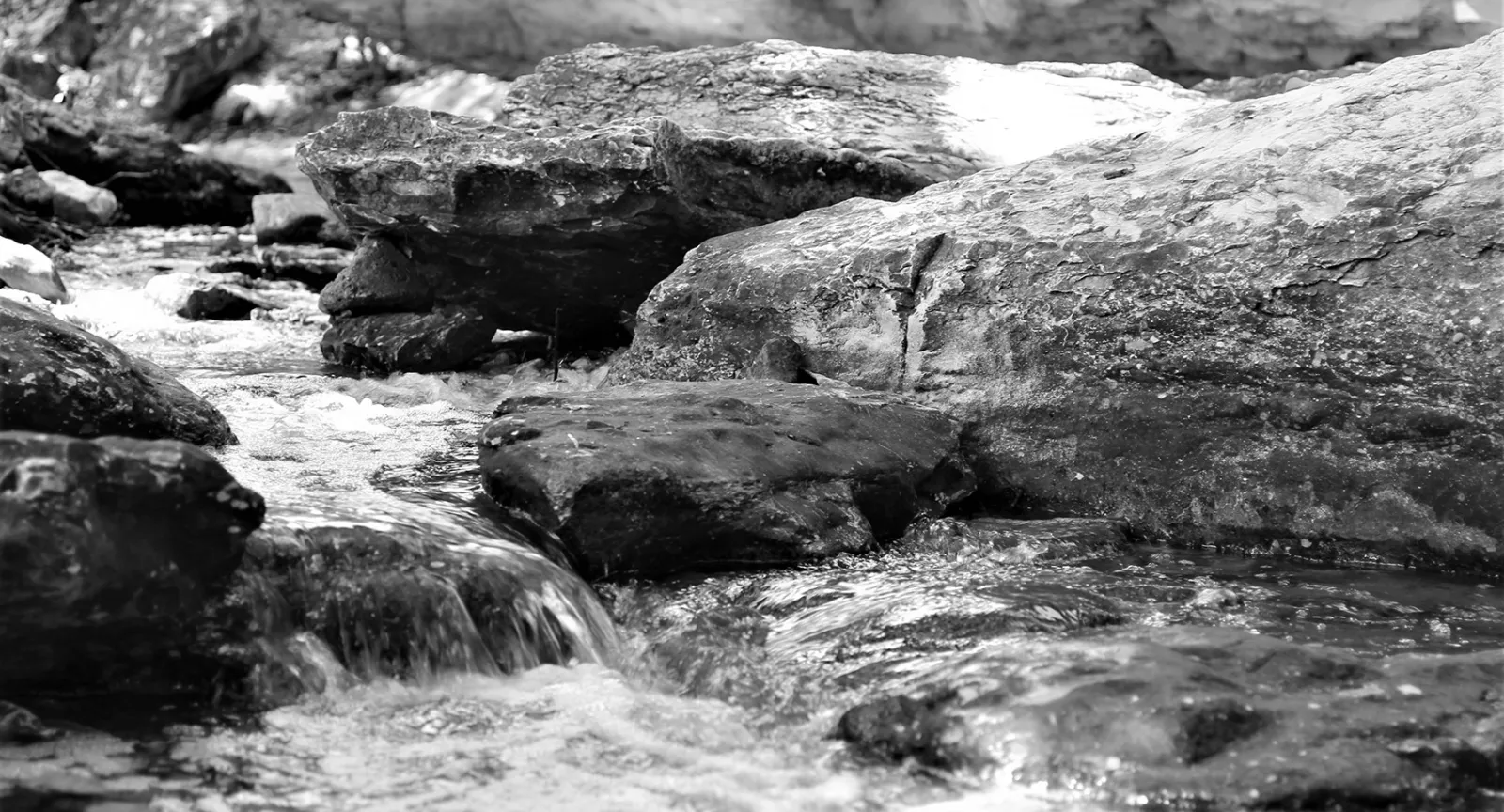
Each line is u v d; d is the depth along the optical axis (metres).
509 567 3.59
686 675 3.44
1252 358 4.64
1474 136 4.63
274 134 22.19
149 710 3.04
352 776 2.80
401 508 3.88
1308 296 4.55
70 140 14.60
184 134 22.08
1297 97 5.52
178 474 2.88
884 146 7.52
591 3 18.06
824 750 3.00
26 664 2.95
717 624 3.69
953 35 16.09
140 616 2.93
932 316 5.41
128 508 2.84
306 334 8.86
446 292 7.38
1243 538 4.66
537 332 7.73
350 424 5.94
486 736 3.03
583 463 4.14
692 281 6.13
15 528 2.67
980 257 5.36
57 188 13.53
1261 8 13.59
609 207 6.57
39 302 8.45
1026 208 5.53
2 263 8.73
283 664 3.16
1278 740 2.76
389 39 20.91
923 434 5.00
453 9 19.23
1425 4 12.62
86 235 13.11
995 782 2.77
